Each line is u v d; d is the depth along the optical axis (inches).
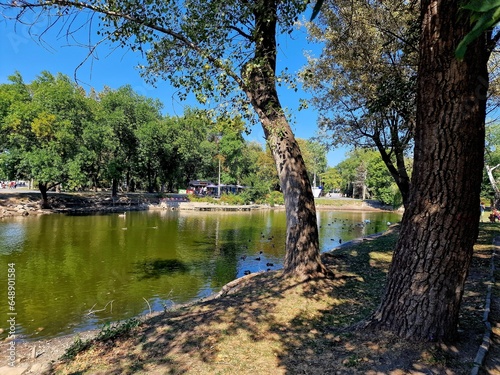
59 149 1048.8
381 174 1873.8
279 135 238.2
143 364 134.2
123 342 160.4
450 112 115.3
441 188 120.5
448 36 112.3
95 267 447.5
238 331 157.4
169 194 1712.6
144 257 517.3
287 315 174.6
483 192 1280.8
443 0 112.5
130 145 1429.6
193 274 424.8
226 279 404.5
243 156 2070.6
